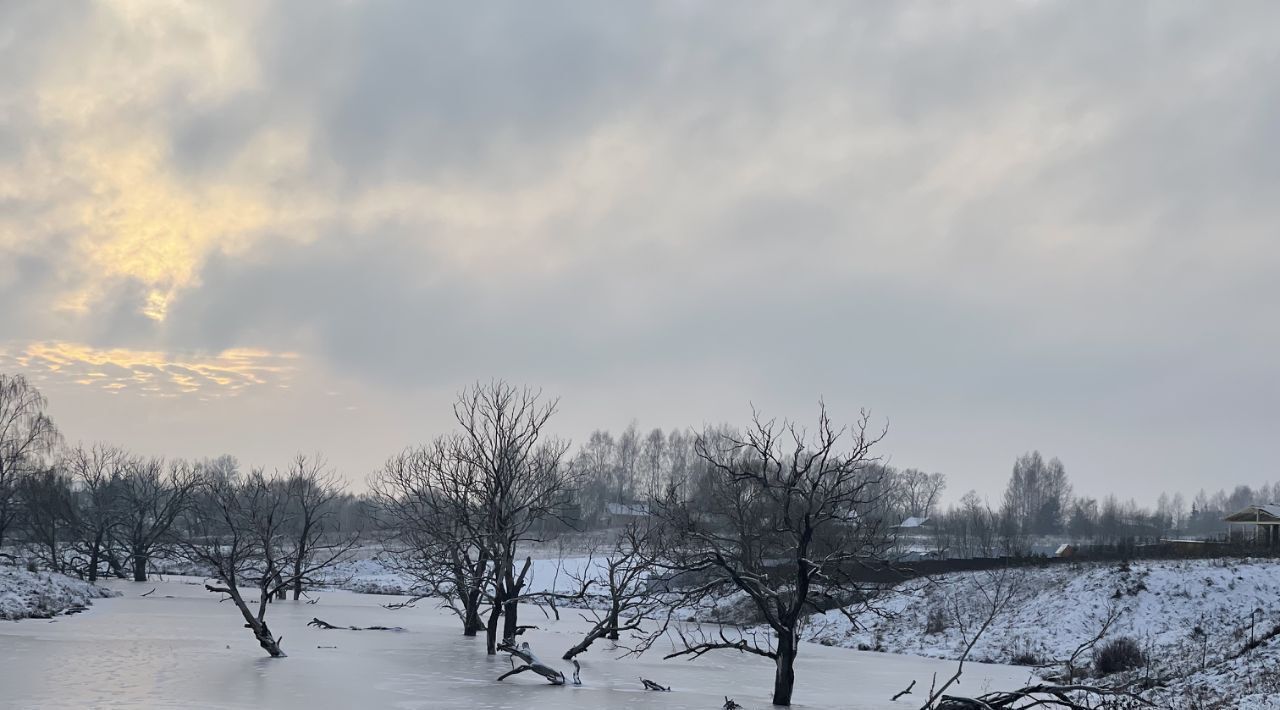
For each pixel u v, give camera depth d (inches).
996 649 2485.2
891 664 2274.9
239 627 2432.3
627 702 1489.9
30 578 2908.5
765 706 1501.0
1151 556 2898.6
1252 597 2436.0
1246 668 1701.5
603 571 3966.5
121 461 4746.6
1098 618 2514.8
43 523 4195.4
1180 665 2012.8
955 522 6259.8
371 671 1715.1
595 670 1909.4
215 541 2513.5
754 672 2009.1
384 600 3705.7
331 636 2305.6
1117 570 2684.5
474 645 2177.7
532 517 2127.2
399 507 2551.7
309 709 1337.4
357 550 4694.9
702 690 1679.4
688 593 1572.3
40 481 4131.4
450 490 2226.9
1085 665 2202.3
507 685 1610.5
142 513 4252.0
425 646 2132.1
